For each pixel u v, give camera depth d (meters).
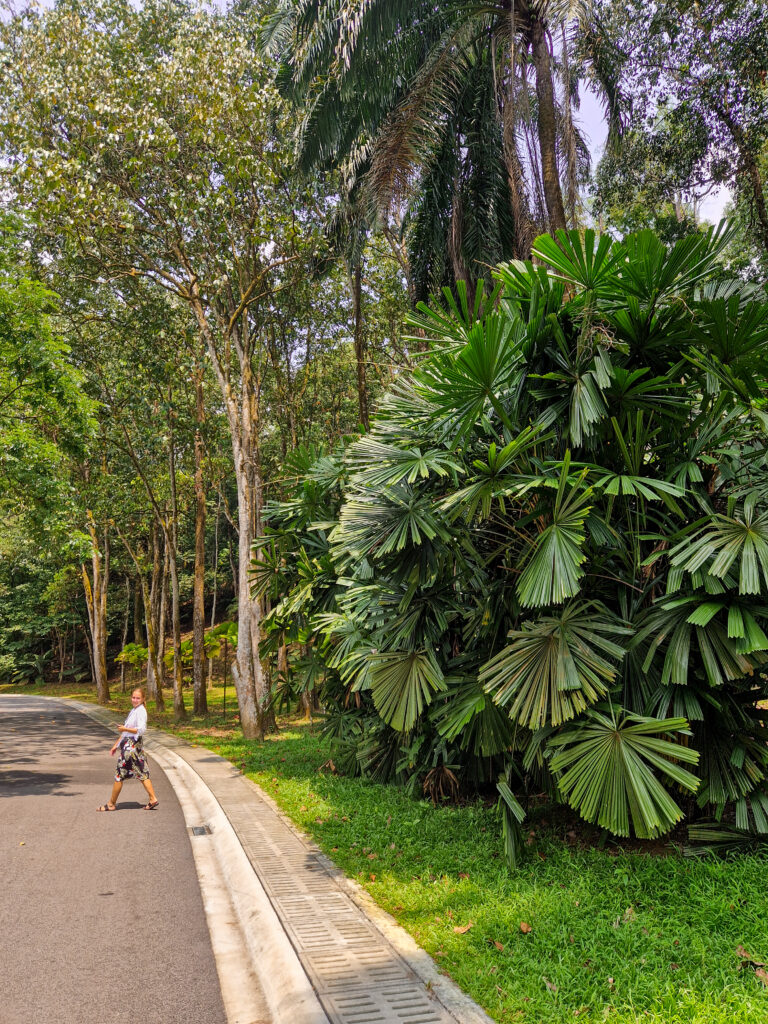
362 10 10.34
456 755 7.90
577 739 5.17
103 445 22.55
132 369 21.27
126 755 8.91
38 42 14.23
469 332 5.21
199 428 22.61
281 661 18.52
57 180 13.61
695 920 4.21
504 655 5.48
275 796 9.00
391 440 6.64
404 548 6.38
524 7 11.09
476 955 3.98
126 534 31.12
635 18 13.41
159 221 16.19
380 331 21.16
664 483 5.38
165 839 7.37
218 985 4.00
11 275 14.46
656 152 14.98
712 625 5.20
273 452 25.25
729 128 13.85
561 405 5.88
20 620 49.34
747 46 12.69
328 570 9.81
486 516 5.73
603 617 5.53
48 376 13.87
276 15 14.27
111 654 52.59
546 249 5.36
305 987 3.61
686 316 5.41
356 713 10.02
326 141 13.27
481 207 13.04
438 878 5.47
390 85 12.31
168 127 13.84
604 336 5.49
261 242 15.38
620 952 3.88
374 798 8.45
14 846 6.92
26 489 14.59
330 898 5.05
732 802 6.21
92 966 4.21
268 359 21.98
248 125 14.27
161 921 5.00
